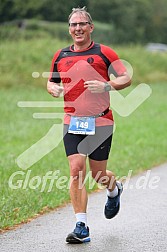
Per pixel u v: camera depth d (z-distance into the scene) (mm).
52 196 15234
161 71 60281
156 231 12359
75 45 11883
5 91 41875
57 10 83312
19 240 11789
